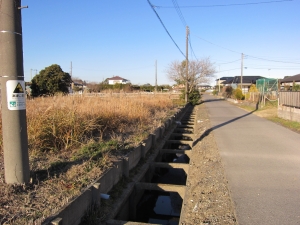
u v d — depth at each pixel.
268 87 25.42
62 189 4.01
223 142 9.20
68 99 9.52
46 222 3.10
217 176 5.86
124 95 15.71
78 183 4.26
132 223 4.12
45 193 3.86
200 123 15.73
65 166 4.97
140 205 6.96
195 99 33.88
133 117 10.84
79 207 3.83
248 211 4.06
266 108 20.33
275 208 4.14
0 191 3.67
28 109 7.09
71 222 3.59
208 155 7.92
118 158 6.01
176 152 9.58
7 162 3.85
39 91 29.33
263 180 5.38
